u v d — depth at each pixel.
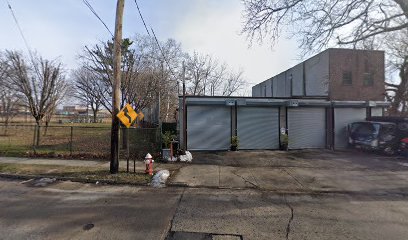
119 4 8.84
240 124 15.17
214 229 4.70
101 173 8.84
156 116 24.08
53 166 9.95
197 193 7.12
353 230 4.76
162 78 26.38
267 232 4.61
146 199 6.50
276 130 15.55
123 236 4.33
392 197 7.01
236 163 11.22
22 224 4.79
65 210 5.59
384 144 13.34
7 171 9.07
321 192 7.38
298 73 24.81
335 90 19.17
